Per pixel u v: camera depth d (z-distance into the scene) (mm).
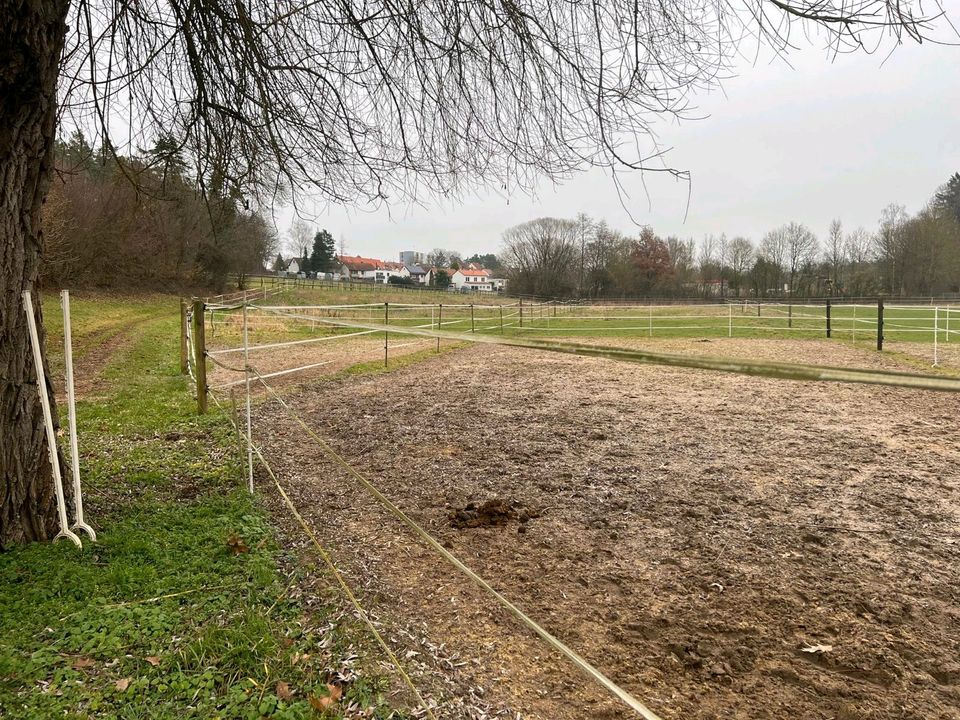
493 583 3320
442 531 4039
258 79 4418
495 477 5207
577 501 4625
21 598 2785
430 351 14750
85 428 6352
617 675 2541
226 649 2551
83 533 3453
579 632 2859
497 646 2732
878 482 5086
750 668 2609
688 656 2682
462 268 112750
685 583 3348
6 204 3055
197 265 34438
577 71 4352
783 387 9820
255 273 45406
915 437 6605
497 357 13930
